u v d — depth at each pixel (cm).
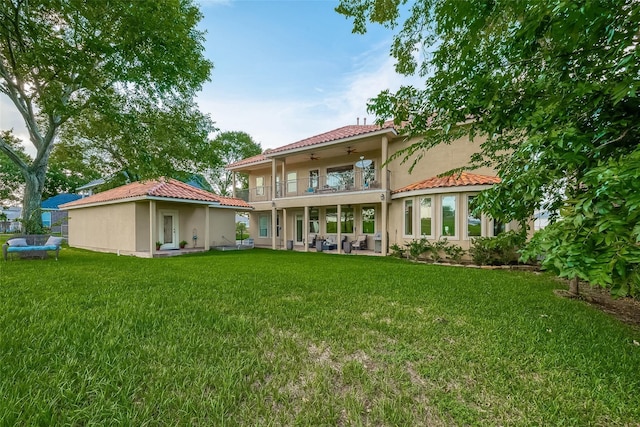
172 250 1476
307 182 1908
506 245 294
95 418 202
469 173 1281
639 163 155
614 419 218
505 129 353
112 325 364
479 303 516
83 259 1132
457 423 213
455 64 314
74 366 263
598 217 161
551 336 367
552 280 762
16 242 1090
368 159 1647
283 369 279
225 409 219
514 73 284
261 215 2161
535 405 231
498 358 305
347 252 1491
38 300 481
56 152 2119
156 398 225
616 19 197
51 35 787
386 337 358
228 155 4112
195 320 400
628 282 143
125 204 1466
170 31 928
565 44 242
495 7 275
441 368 285
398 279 729
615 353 320
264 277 739
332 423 209
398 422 212
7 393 220
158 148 1184
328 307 478
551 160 229
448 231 1188
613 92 207
